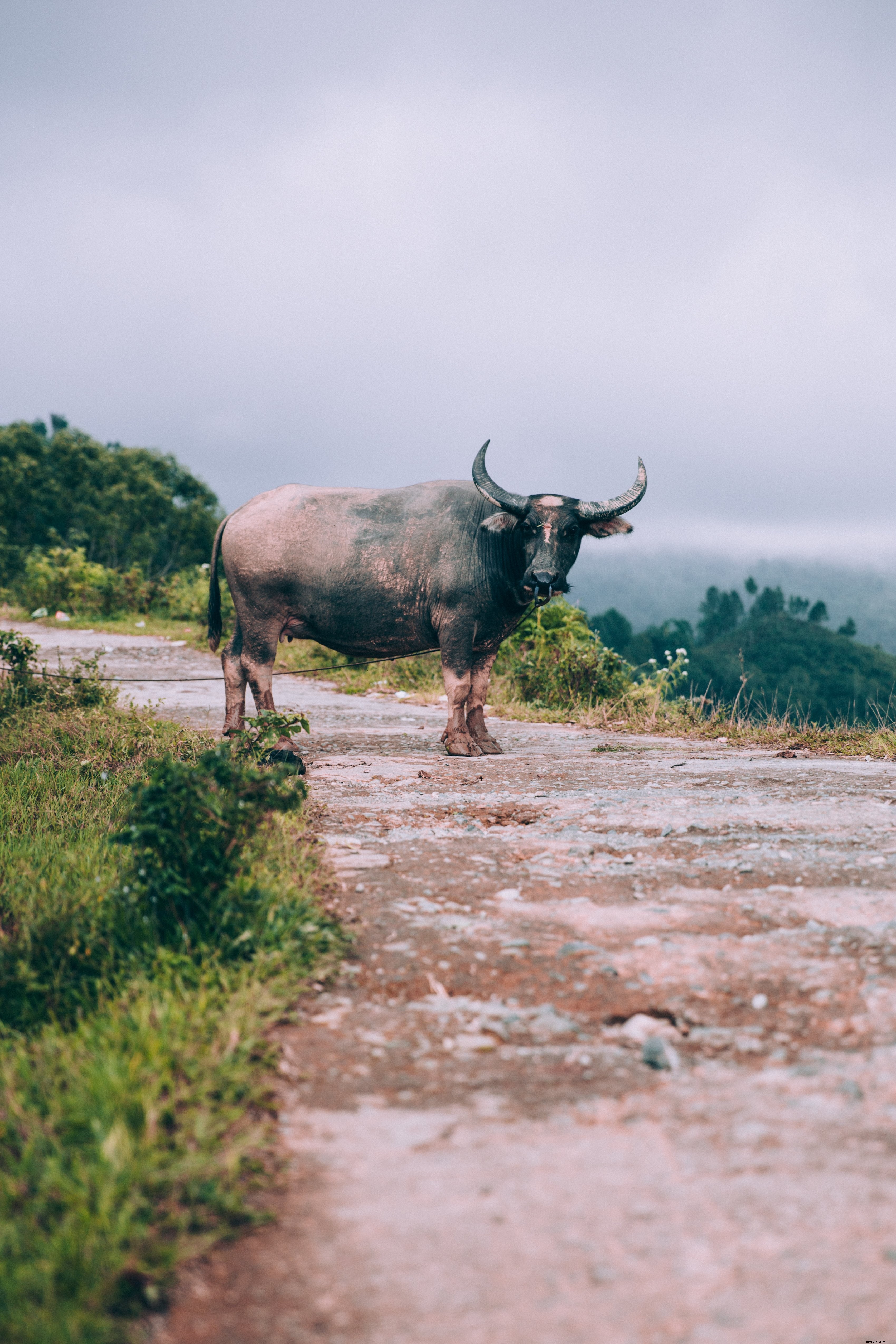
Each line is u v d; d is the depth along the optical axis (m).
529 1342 2.02
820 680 171.12
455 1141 2.78
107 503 52.25
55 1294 2.14
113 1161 2.48
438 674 16.56
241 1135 2.74
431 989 3.81
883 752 9.41
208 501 58.66
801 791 7.14
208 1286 2.22
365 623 8.87
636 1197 2.49
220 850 4.25
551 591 8.13
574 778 7.84
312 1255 2.31
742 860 5.24
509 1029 3.49
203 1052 3.11
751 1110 2.90
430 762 8.82
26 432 52.22
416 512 8.77
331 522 8.71
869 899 4.58
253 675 8.88
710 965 3.92
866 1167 2.58
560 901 4.70
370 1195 2.53
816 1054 3.24
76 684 10.73
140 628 24.33
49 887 4.92
